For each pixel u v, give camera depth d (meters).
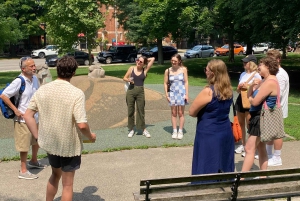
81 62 33.38
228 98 3.96
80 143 3.72
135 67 7.59
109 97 9.60
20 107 5.10
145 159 6.22
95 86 9.95
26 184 5.10
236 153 6.55
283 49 19.27
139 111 7.63
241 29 23.69
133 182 5.20
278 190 3.65
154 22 23.36
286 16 14.93
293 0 14.34
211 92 3.94
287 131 7.93
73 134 3.64
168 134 7.91
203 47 41.38
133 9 32.84
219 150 3.98
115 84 10.20
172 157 6.32
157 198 3.35
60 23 20.98
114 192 4.84
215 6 22.03
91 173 5.54
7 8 20.89
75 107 3.57
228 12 22.80
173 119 7.55
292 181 3.78
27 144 5.16
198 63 31.48
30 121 3.80
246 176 3.52
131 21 33.44
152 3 22.95
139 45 36.69
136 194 3.43
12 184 5.09
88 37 21.80
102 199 4.62
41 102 3.66
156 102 10.31
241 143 6.71
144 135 7.79
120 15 36.59
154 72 24.52
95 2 21.38
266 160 4.87
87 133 3.64
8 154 6.48
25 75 5.16
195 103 4.01
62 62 3.65
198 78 21.58
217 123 3.99
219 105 3.95
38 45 55.94
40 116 3.69
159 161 6.11
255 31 18.09
